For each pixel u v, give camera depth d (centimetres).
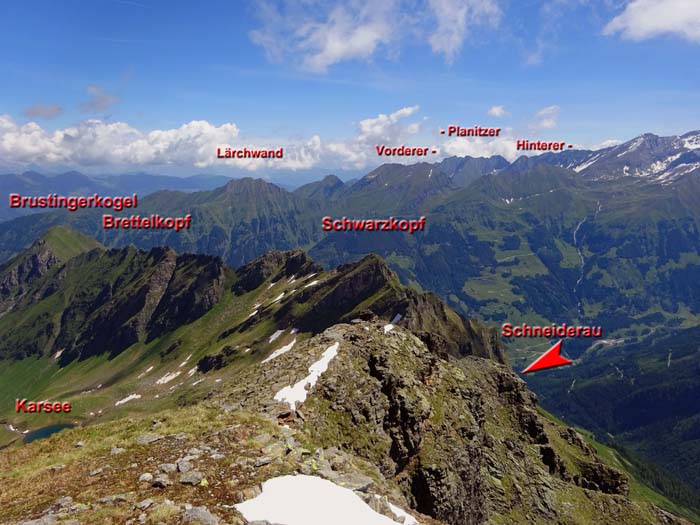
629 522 6912
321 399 4000
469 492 4709
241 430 2914
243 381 4394
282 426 3269
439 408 4906
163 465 2353
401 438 4300
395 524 2062
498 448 7100
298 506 2011
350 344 4953
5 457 2869
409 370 5078
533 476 6975
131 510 1917
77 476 2325
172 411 3656
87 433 3206
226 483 2166
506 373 8844
